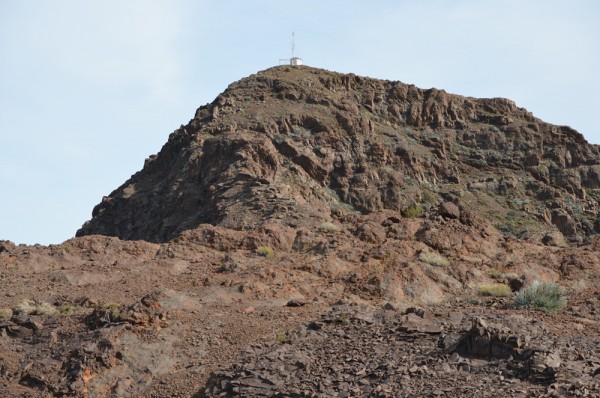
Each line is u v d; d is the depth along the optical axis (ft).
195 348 121.29
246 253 160.15
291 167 332.39
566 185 404.77
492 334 108.17
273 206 228.22
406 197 357.82
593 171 413.59
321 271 147.13
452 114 426.92
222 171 303.89
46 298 139.13
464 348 109.60
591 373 101.81
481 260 154.71
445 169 393.09
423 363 107.86
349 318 123.13
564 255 156.66
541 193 394.11
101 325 125.18
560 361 104.17
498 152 414.21
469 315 123.24
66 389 114.52
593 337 117.50
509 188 391.86
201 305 132.77
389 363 108.37
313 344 117.08
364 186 350.64
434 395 99.86
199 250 161.48
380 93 419.95
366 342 115.96
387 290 138.62
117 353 118.93
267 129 355.56
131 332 122.83
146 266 152.76
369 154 369.30
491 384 101.30
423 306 136.67
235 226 218.38
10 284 145.69
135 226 313.94
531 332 114.32
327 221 185.37
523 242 167.22
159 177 342.85
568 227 379.96
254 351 117.50
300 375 109.29
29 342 124.47
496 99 440.04
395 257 150.61
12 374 117.80
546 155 418.10
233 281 141.08
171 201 306.76
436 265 149.69
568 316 128.26
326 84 410.52
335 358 112.37
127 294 140.15
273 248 162.40
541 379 101.14
